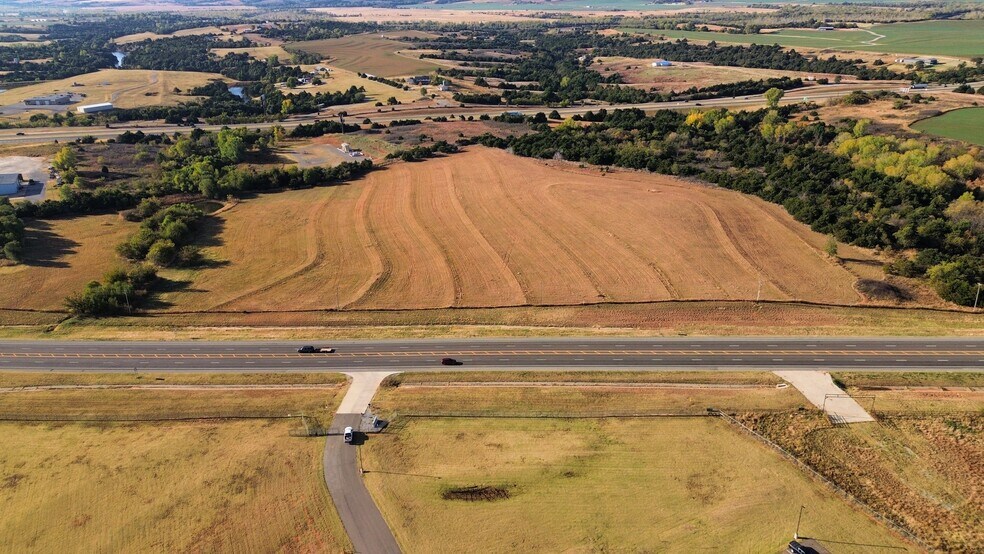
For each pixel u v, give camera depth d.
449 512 59.81
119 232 129.75
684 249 113.62
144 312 99.38
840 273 104.44
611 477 63.56
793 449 66.81
